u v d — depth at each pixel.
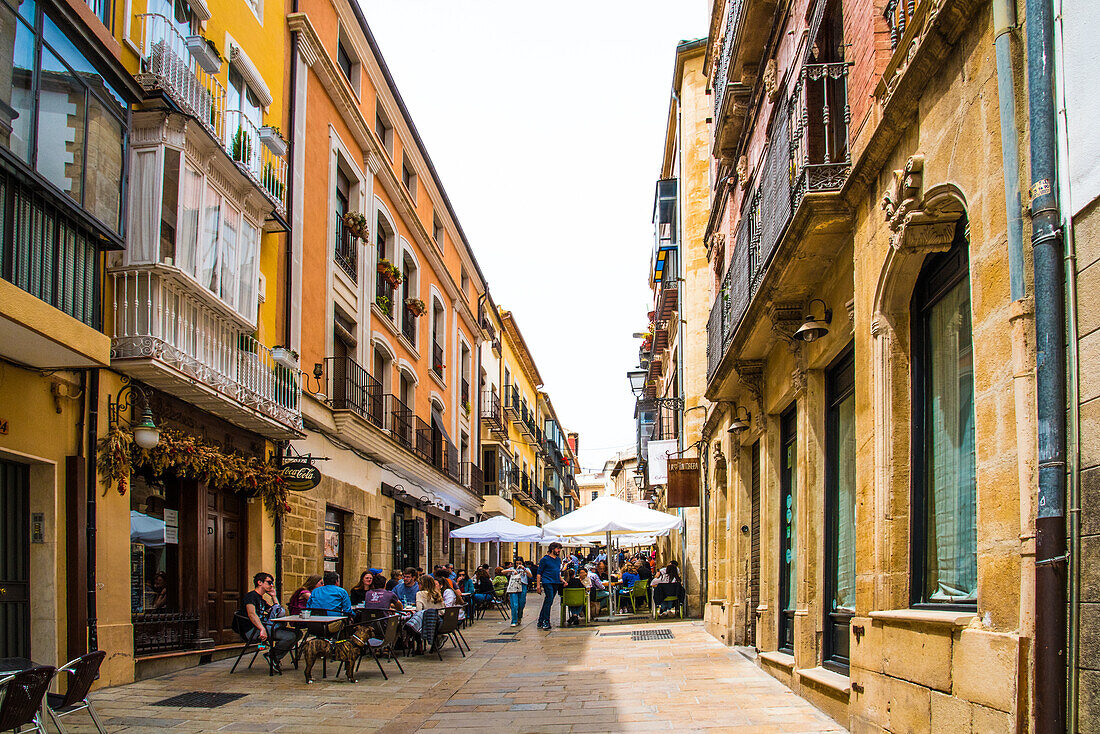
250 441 13.18
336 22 18.09
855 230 7.05
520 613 20.02
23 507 8.70
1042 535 3.94
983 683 4.46
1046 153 4.11
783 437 11.30
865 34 6.91
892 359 6.30
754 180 11.80
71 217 8.00
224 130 12.07
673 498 20.53
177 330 10.44
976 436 4.79
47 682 5.15
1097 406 3.74
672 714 7.78
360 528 18.62
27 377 8.51
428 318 26.19
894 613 5.78
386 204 21.81
